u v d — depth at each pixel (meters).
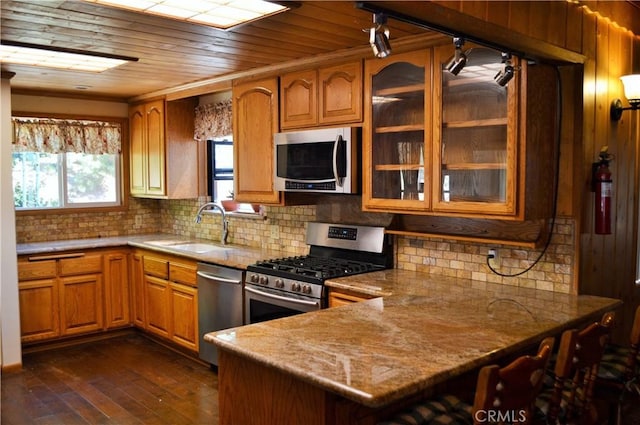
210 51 3.49
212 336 2.17
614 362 2.54
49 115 5.22
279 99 3.94
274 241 4.62
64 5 2.55
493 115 2.77
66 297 4.89
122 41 3.23
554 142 2.87
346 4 2.54
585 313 2.49
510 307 2.61
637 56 3.34
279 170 3.87
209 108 5.11
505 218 2.73
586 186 2.88
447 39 2.90
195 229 5.56
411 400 2.13
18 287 4.49
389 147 3.25
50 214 5.30
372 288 3.04
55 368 4.39
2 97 4.16
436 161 2.99
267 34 3.06
